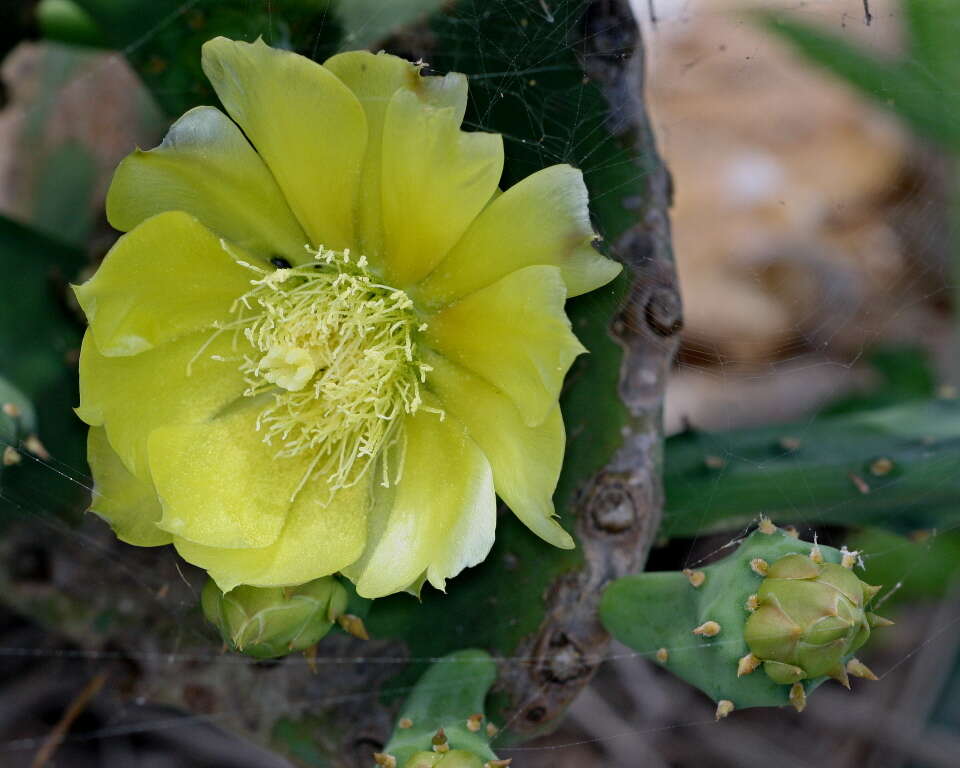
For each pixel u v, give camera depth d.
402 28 0.34
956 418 0.36
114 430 0.30
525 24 0.33
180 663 0.36
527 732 0.34
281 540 0.30
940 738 0.42
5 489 0.35
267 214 0.31
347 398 0.31
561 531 0.29
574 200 0.29
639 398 0.34
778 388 0.51
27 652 0.41
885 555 0.39
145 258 0.29
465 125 0.34
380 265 0.31
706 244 0.58
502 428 0.30
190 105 0.35
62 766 0.42
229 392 0.31
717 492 0.36
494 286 0.30
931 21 0.38
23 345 0.36
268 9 0.34
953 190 0.45
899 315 0.51
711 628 0.30
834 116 0.59
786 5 0.41
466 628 0.34
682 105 0.59
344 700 0.35
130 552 0.36
